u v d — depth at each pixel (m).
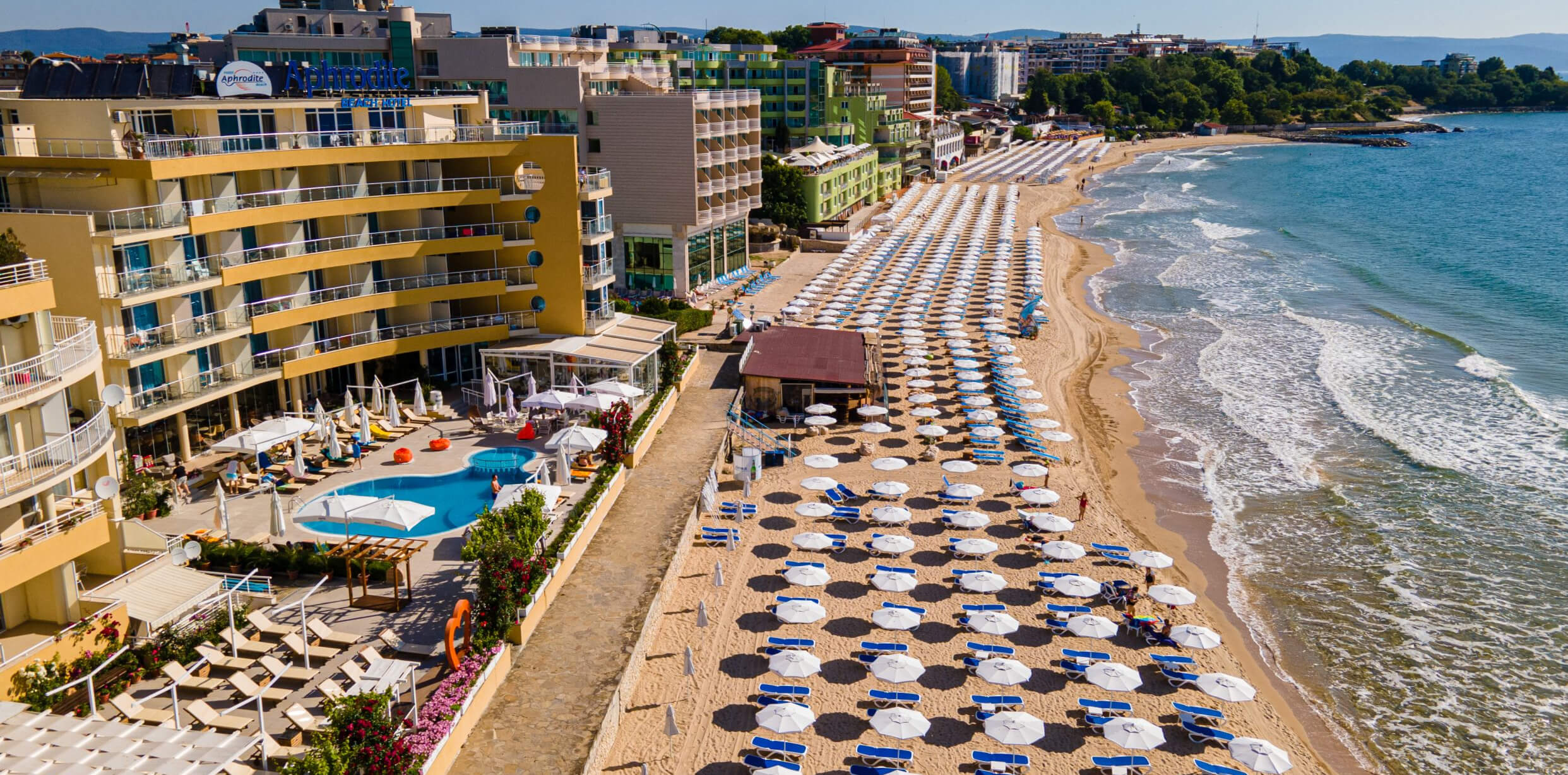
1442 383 74.12
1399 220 161.50
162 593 33.06
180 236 46.88
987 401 65.88
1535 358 81.19
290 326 52.75
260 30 110.81
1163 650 39.44
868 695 35.41
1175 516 52.78
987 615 38.94
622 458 51.81
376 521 38.25
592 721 31.81
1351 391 72.75
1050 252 131.50
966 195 184.88
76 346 32.34
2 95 50.94
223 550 39.00
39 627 31.80
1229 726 35.84
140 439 46.88
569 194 61.06
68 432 32.25
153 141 45.41
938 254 117.69
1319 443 62.91
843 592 43.22
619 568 41.94
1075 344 86.62
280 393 54.41
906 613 38.72
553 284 62.69
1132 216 169.00
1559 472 57.56
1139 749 32.44
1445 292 105.94
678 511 47.59
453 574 39.62
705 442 57.16
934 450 58.16
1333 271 118.38
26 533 29.56
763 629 40.28
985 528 49.59
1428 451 60.94
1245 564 47.66
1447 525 51.34
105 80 48.25
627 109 88.12
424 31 112.69
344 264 54.62
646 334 65.50
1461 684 38.50
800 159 140.88
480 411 58.53
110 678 30.89
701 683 36.62
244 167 48.84
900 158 193.75
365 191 55.72
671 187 89.12
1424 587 45.47
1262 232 150.12
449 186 60.28
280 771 26.22
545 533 41.25
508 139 61.31
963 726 34.66
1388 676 39.00
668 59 153.25
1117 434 65.00
